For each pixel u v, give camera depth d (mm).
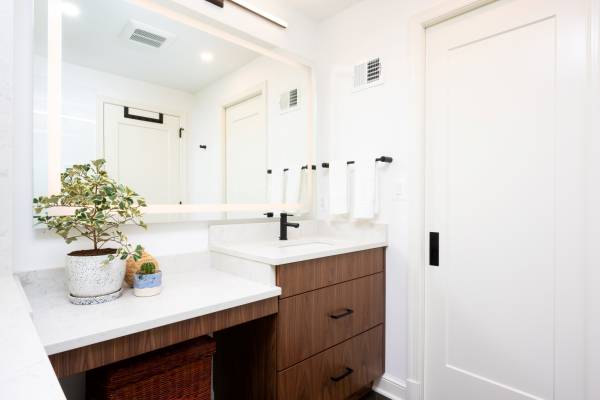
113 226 1267
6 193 1061
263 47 1940
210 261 1680
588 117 1290
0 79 1056
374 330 1813
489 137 1562
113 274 1133
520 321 1468
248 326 1458
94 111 1339
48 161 1219
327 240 1979
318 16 2207
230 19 1765
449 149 1692
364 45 2020
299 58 2135
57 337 834
